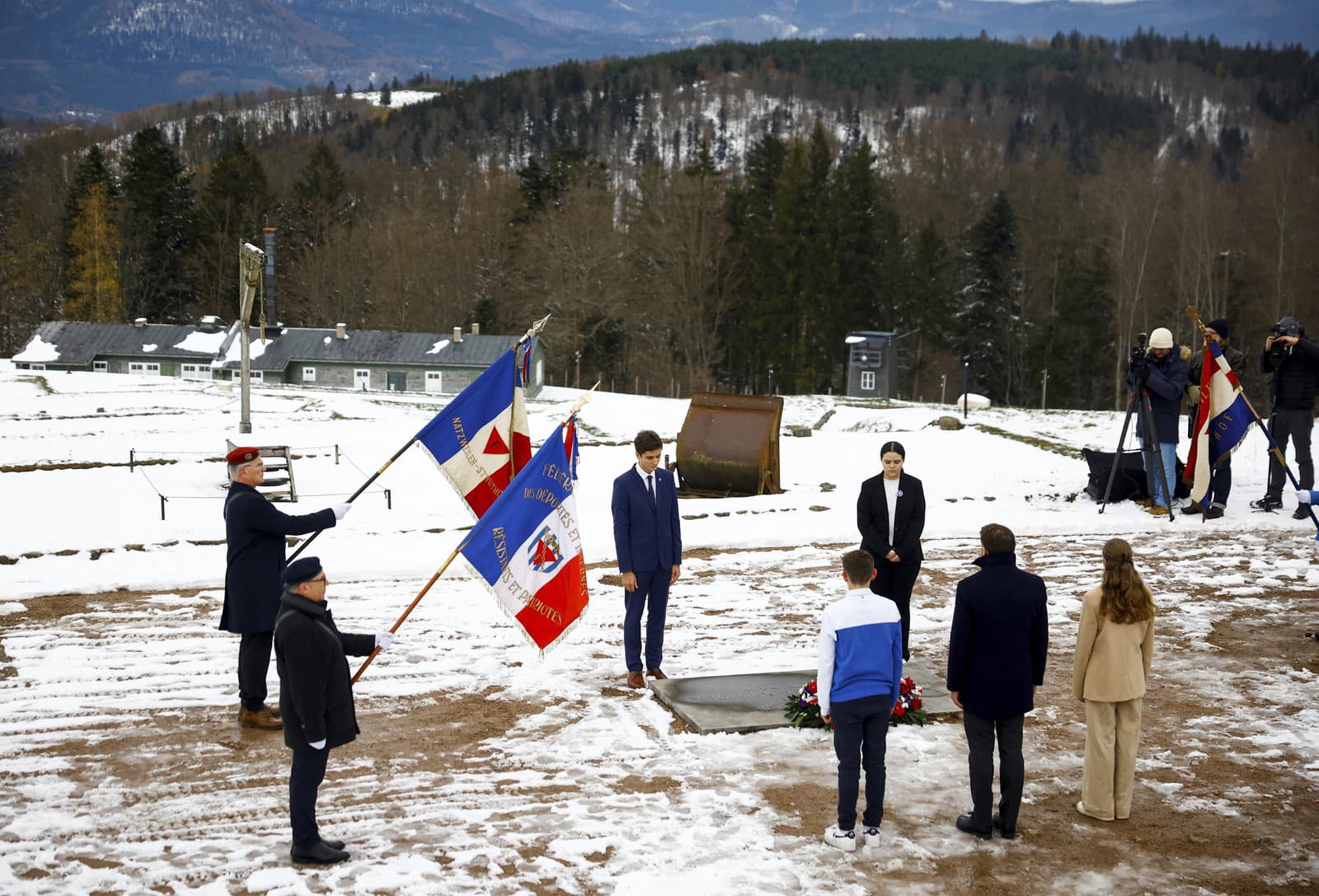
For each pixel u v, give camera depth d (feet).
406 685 32.04
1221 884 20.88
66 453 81.30
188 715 29.78
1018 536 50.93
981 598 22.54
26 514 57.72
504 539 29.07
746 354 230.89
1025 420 93.20
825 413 103.91
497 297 242.17
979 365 230.48
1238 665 33.32
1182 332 213.05
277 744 27.86
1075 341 217.77
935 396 234.99
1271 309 212.84
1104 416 94.79
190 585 43.32
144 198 266.57
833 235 230.27
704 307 226.99
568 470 30.63
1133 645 23.44
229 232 272.31
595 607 40.50
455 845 22.24
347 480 70.44
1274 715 29.45
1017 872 21.34
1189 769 26.18
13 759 26.78
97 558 47.06
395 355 182.50
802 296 223.30
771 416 61.77
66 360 189.88
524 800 24.39
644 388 235.20
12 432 94.53
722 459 61.26
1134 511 54.03
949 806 24.27
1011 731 22.77
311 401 128.67
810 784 25.30
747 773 25.88
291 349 186.39
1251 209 222.07
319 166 285.43
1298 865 21.63
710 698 30.48
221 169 276.00
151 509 59.41
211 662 34.04
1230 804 24.34
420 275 240.12
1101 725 23.52
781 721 28.76
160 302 265.95
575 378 223.10
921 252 229.45
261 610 28.58
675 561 32.24
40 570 44.47
